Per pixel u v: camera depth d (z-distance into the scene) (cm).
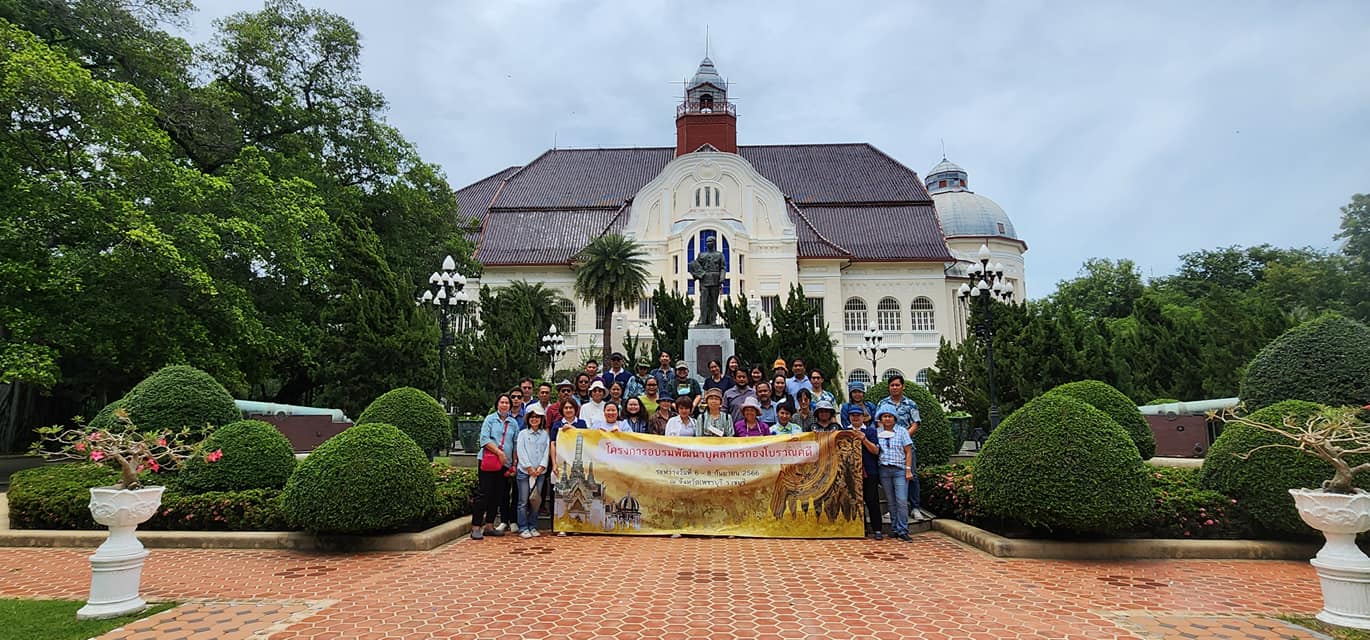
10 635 504
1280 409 796
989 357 1777
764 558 766
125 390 2211
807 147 5650
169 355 1805
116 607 559
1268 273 4206
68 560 789
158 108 2138
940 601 590
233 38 2664
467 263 3581
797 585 644
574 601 590
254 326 2036
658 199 4622
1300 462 756
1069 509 745
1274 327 2438
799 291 2211
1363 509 523
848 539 880
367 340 2247
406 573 698
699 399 1056
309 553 798
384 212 3122
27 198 1648
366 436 838
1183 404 1641
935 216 5009
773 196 4581
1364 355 985
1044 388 2053
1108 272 6072
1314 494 545
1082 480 749
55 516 908
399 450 838
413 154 3244
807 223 4878
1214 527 793
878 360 4650
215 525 877
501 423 923
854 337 4653
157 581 669
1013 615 550
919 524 961
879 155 5550
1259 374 1066
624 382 1142
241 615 554
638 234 4575
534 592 620
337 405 2280
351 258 2464
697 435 965
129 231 1645
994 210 5778
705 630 510
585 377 1090
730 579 668
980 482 827
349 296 2297
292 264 2130
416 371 2306
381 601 594
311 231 2328
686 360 1634
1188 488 832
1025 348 2105
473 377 2638
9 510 927
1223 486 814
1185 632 509
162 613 561
